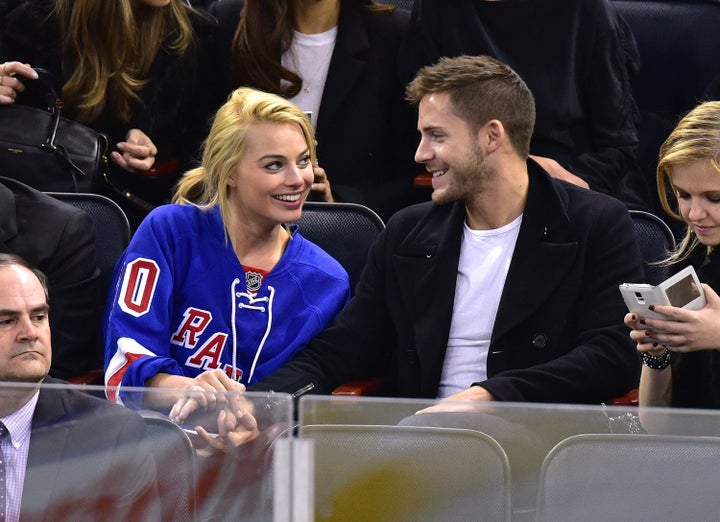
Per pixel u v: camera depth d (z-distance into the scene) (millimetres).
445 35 14266
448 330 10500
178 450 6762
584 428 6574
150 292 10578
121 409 6789
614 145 14172
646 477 6566
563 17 14047
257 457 6723
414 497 6633
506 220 10570
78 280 11648
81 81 14234
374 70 14688
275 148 10578
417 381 10562
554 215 10438
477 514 6625
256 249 10953
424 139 10648
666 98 15375
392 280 10820
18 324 8672
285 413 6695
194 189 11477
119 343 10406
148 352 10422
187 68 14891
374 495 6625
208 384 9859
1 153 13406
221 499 6758
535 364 10305
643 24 15352
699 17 15281
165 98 14766
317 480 6617
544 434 6609
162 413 6773
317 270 11180
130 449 6770
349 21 14703
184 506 6773
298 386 10586
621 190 14258
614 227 10461
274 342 10852
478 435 6582
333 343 10867
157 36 14586
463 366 10492
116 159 14312
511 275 10359
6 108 13609
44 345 8773
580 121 14219
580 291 10414
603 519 6609
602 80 14125
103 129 14508
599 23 14117
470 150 10453
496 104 10430
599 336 10219
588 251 10430
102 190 13992
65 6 14219
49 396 6781
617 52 14211
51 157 13438
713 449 6496
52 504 6770
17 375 8664
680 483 6539
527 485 6629
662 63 15328
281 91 14711
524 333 10344
